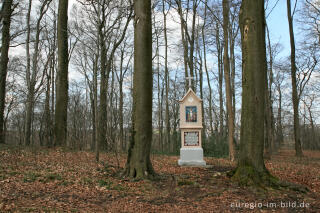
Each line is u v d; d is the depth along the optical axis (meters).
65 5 16.36
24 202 6.05
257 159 7.82
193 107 12.96
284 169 12.23
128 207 6.08
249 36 8.06
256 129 7.88
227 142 21.17
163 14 25.92
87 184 7.87
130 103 34.22
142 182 7.96
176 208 6.05
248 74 8.04
